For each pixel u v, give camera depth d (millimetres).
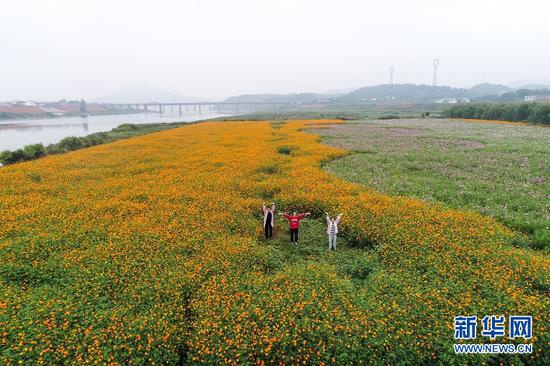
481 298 8805
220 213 15547
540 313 7941
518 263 10258
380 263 11461
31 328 7816
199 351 7438
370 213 14906
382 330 7742
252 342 7605
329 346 7383
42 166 27297
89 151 35125
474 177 22547
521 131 46375
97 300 9289
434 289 9125
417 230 12852
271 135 45906
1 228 13883
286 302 8719
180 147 36781
